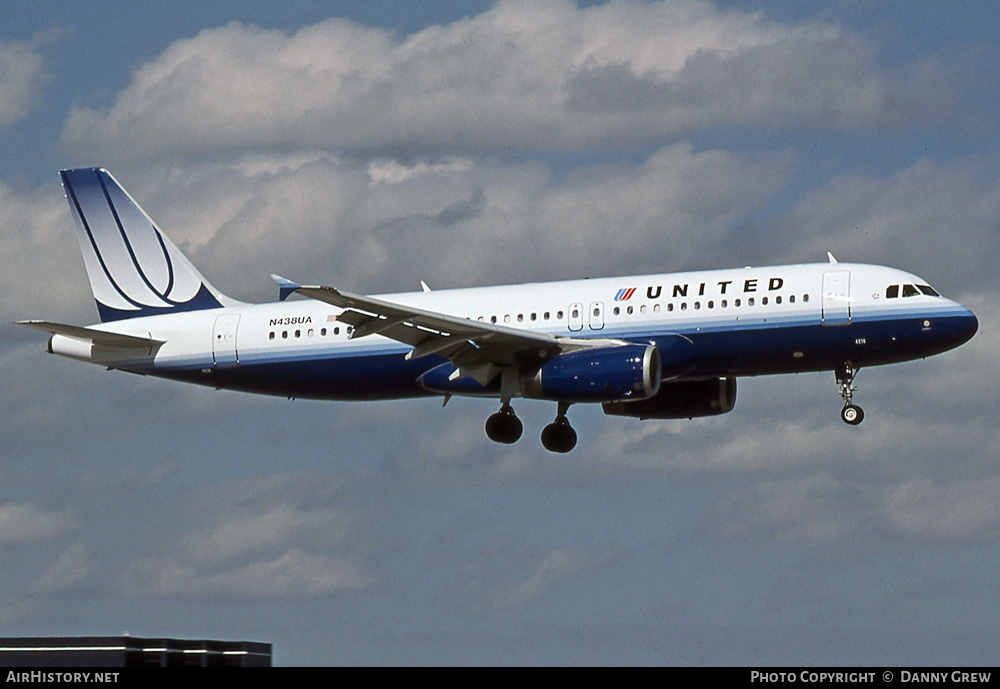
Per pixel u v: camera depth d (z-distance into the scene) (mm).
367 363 162375
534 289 159000
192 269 175000
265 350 165750
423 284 167250
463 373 155250
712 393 162750
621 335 152750
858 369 151875
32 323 164250
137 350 171125
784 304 148750
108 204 177250
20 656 92062
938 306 146500
